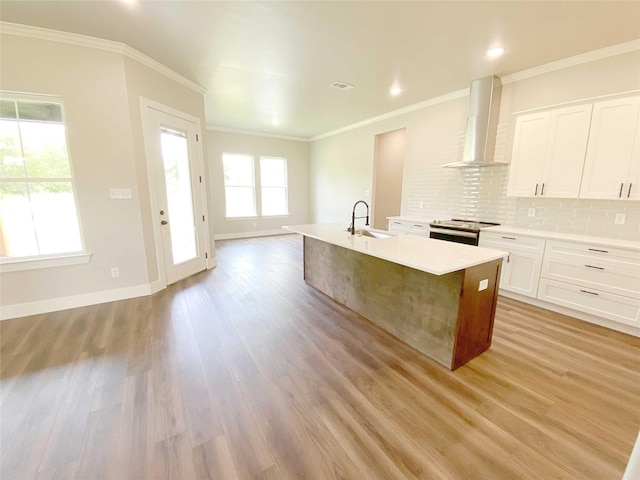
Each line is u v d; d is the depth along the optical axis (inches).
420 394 69.9
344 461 52.6
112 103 114.7
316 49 113.0
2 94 99.9
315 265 140.6
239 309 118.3
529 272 120.0
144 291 132.0
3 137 103.0
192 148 157.8
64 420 61.4
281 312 115.8
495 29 97.6
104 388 71.3
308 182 321.1
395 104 185.9
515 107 137.5
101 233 119.2
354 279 113.9
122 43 110.8
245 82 149.2
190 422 61.2
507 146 141.8
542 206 131.3
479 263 73.0
